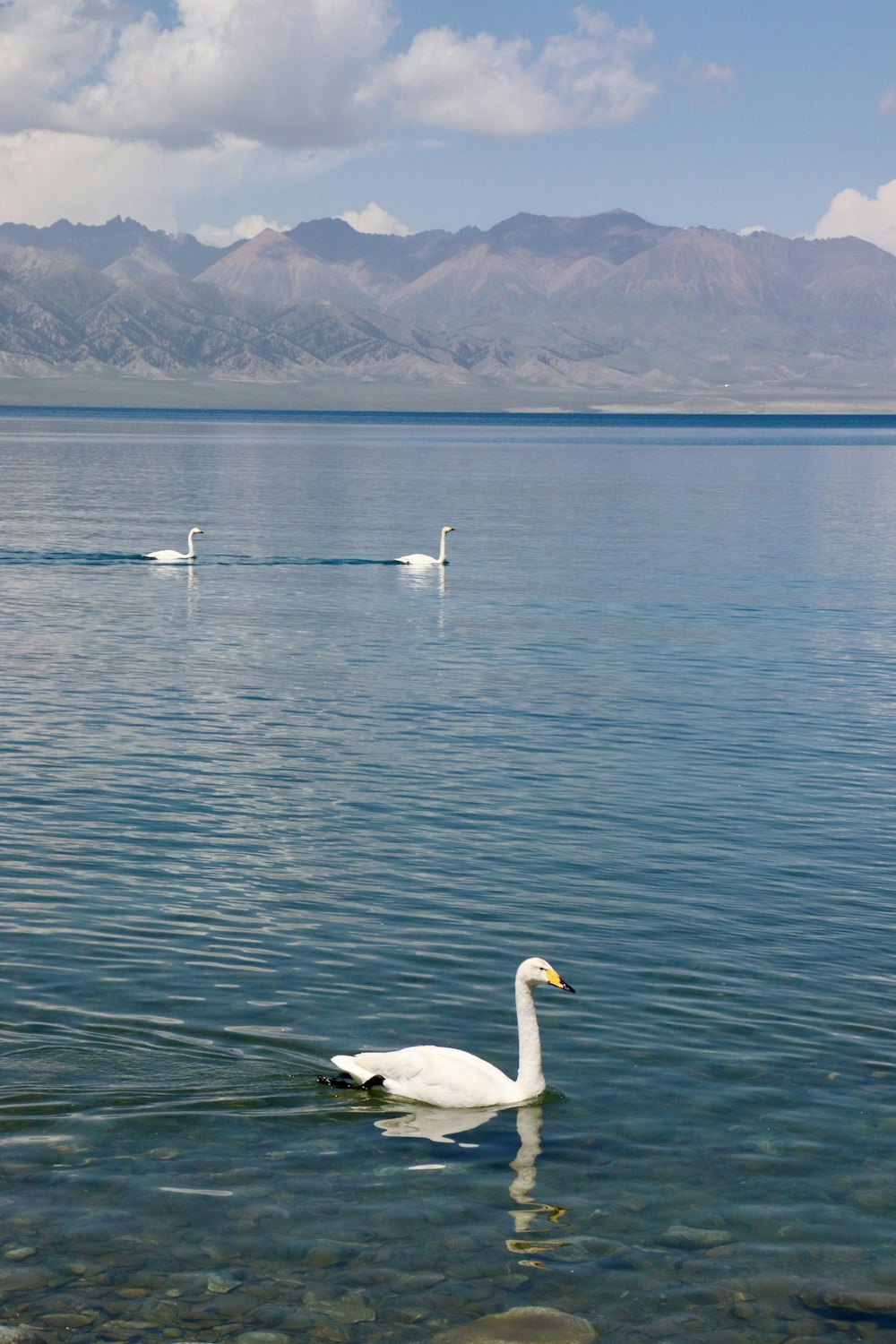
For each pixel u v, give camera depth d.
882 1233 12.25
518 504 105.19
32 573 58.28
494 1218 12.32
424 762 28.33
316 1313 11.03
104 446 195.12
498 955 18.33
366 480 130.62
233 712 32.59
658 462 179.38
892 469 167.50
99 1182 12.65
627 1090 14.73
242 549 69.88
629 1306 11.21
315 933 18.89
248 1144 13.40
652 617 49.66
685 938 19.06
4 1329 10.70
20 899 19.86
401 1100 14.40
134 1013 16.12
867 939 19.12
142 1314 10.94
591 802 25.67
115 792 25.53
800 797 26.30
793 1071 15.23
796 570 64.81
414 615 49.44
